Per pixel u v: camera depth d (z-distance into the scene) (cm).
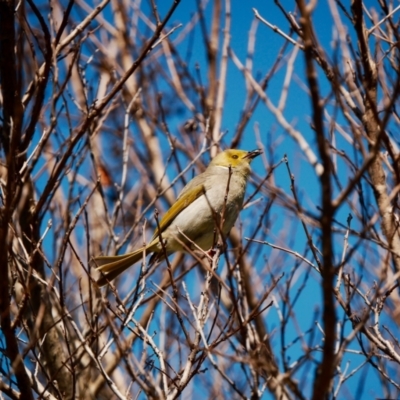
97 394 1177
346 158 1009
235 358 730
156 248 1291
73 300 1398
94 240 1486
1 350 840
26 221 1098
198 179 1345
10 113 1015
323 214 582
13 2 983
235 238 1370
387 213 952
